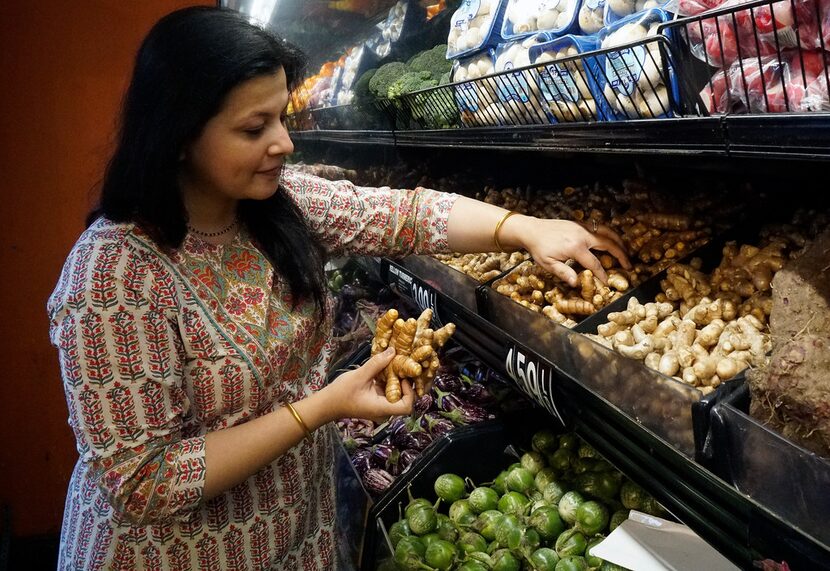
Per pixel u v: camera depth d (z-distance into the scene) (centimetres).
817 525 84
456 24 212
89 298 110
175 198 113
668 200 176
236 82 103
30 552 349
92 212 124
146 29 335
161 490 114
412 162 358
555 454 187
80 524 135
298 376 142
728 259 146
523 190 260
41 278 335
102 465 113
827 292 95
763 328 126
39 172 329
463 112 205
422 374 133
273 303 132
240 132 109
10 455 345
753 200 167
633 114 134
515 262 194
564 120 157
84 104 327
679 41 112
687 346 129
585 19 161
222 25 105
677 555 141
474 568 169
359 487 203
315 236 158
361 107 298
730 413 96
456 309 196
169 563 131
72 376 112
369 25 378
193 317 120
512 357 162
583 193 213
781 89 101
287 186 153
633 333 135
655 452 114
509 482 190
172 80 103
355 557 198
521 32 184
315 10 383
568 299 162
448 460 203
